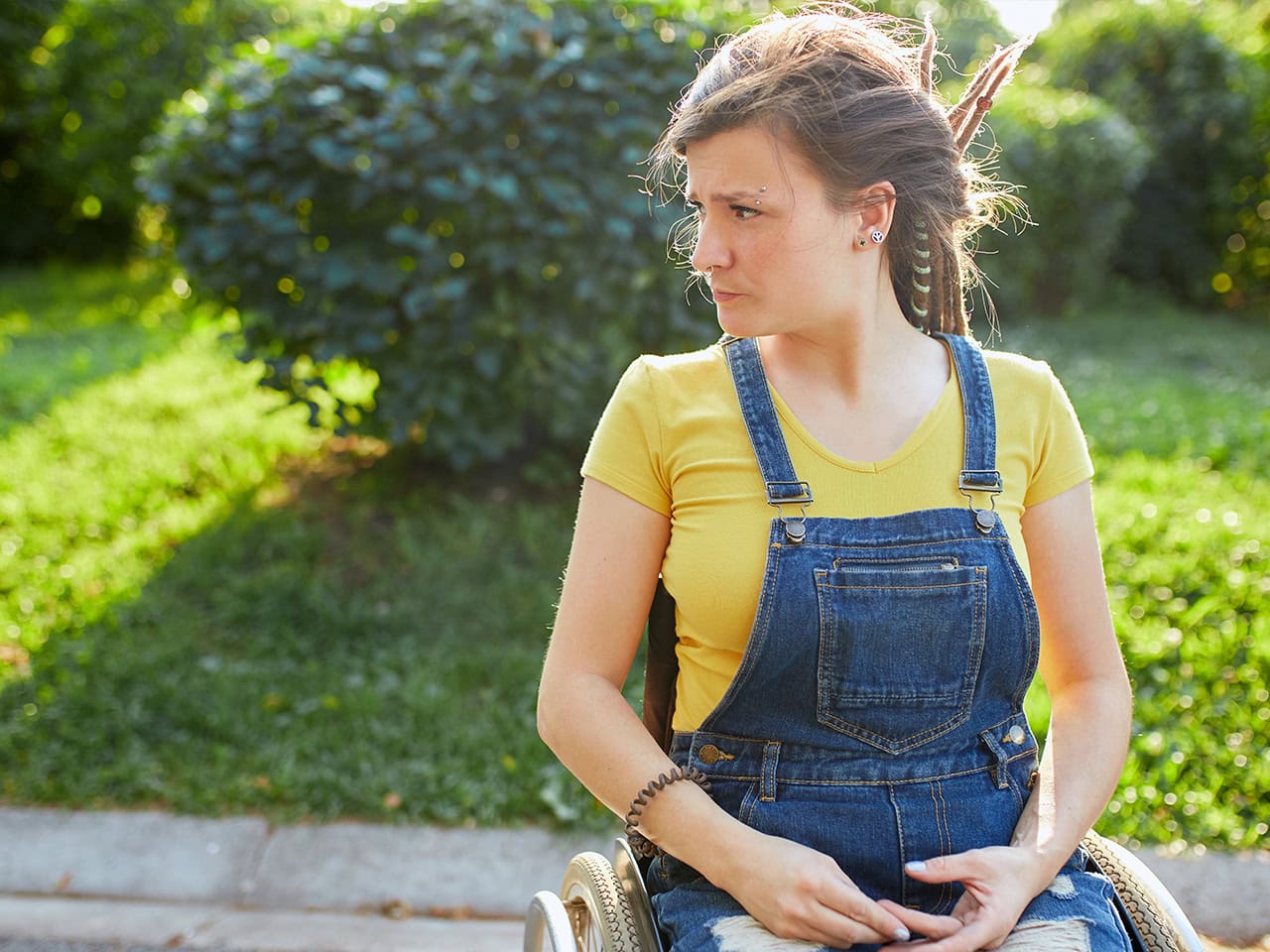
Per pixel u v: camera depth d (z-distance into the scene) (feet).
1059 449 4.28
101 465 16.05
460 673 11.57
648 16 13.76
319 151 12.93
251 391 19.69
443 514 14.87
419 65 13.83
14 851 9.13
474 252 13.57
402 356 13.85
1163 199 36.88
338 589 12.98
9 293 31.19
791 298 3.96
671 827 3.87
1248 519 14.62
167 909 8.64
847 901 3.62
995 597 3.91
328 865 9.11
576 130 13.42
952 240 4.46
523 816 9.67
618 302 13.71
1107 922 3.89
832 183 3.87
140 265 37.99
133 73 35.09
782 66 3.88
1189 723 10.55
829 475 3.99
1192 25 36.35
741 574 3.90
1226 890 8.80
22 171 37.45
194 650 11.78
